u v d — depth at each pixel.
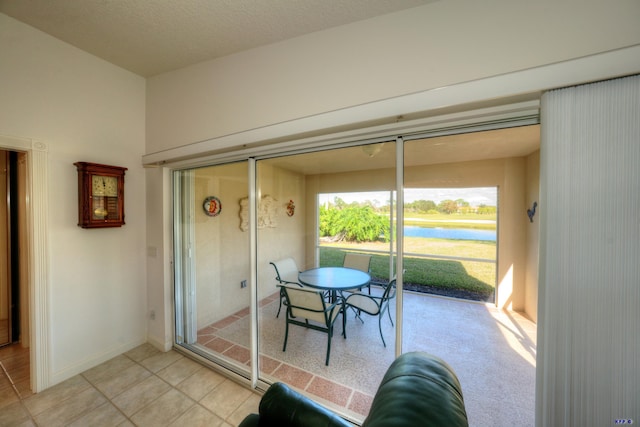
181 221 2.48
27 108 1.74
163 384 1.91
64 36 1.82
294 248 2.64
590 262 0.89
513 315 2.75
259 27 1.54
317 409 1.02
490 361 2.14
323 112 1.48
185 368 2.11
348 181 2.30
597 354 0.89
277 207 2.56
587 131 0.90
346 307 2.21
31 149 1.76
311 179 2.61
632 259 0.85
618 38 0.89
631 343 0.85
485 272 2.88
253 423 1.09
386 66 1.31
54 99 1.86
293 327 2.36
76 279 2.00
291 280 2.48
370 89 1.35
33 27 1.74
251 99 1.76
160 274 2.37
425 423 0.58
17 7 1.54
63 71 1.90
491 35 1.09
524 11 1.03
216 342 2.47
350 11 1.34
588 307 0.89
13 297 2.42
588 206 0.89
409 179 1.93
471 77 1.12
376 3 1.27
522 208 2.59
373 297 2.08
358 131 1.42
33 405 1.68
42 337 1.81
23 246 2.32
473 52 1.12
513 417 1.64
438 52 1.19
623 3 0.89
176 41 1.77
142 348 2.39
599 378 0.89
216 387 1.89
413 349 2.30
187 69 2.10
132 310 2.38
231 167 2.37
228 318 2.60
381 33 1.32
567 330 0.92
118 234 2.26
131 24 1.64
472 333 2.53
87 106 2.04
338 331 2.17
